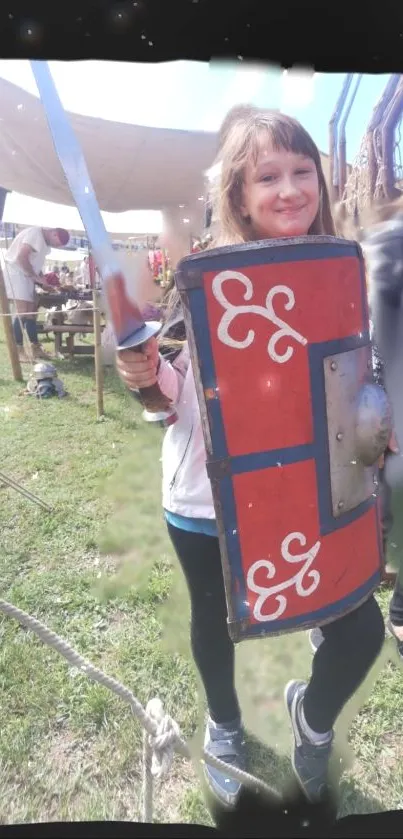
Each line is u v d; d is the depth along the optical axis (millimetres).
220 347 1029
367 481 1223
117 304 1059
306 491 1129
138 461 3328
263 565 1139
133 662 1883
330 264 1074
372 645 1301
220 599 1324
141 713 1094
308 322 1069
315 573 1180
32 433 3895
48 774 1553
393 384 1452
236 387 1050
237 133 1103
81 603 2168
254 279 1024
